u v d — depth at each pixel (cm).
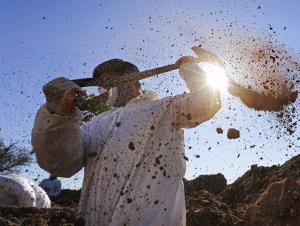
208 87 232
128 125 237
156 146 230
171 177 225
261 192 541
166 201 216
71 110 217
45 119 216
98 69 267
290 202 351
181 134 243
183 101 234
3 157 998
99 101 220
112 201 222
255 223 375
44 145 218
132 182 221
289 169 527
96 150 242
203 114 230
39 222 362
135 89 268
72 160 231
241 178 643
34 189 553
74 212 426
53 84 215
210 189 726
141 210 214
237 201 577
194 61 249
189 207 476
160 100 243
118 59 267
